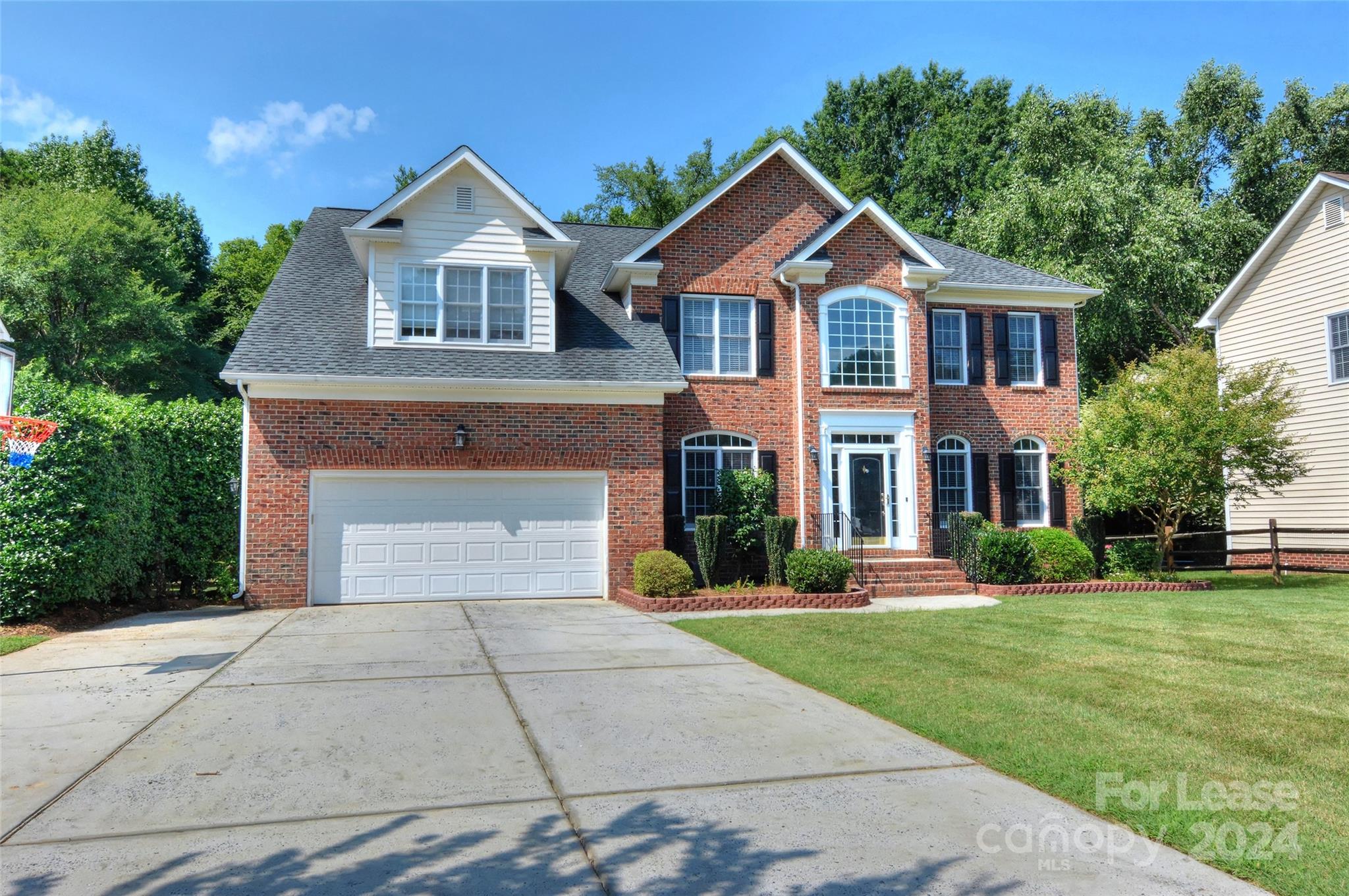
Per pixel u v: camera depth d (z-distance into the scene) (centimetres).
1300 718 654
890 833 448
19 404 1162
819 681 810
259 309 1620
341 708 718
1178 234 3083
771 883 390
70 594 1209
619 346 1694
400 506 1496
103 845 434
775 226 1884
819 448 1795
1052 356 2038
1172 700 715
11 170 4053
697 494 1803
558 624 1223
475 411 1520
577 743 615
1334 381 2036
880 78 4738
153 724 666
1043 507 2005
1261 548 2212
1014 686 777
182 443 1540
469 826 461
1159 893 378
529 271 1638
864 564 1644
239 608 1437
